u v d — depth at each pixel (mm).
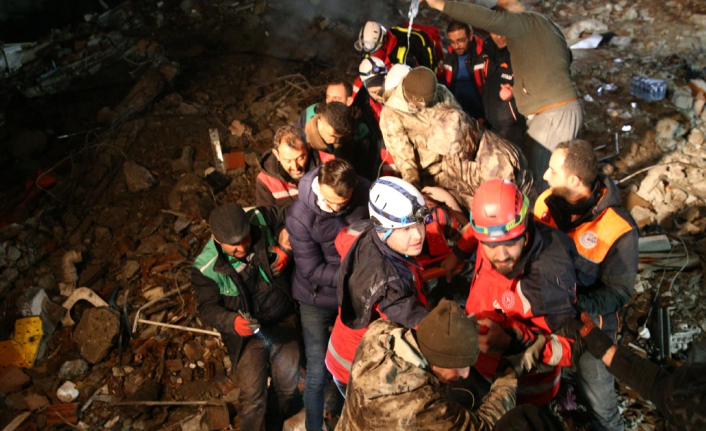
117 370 3764
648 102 6145
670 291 4027
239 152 5586
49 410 3557
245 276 3111
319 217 2838
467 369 1967
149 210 5090
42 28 8461
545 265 2234
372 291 2309
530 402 2514
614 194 2455
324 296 3051
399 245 2316
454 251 2850
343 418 2045
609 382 2688
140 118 6078
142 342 3963
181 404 3527
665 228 4562
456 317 1824
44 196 5340
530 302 2289
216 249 3020
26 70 6977
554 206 2596
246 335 3031
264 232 3186
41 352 3951
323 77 6828
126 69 6973
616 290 2484
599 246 2465
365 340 2035
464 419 1840
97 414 3543
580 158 2330
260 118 6172
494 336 2227
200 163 5523
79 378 3756
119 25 7852
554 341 2273
